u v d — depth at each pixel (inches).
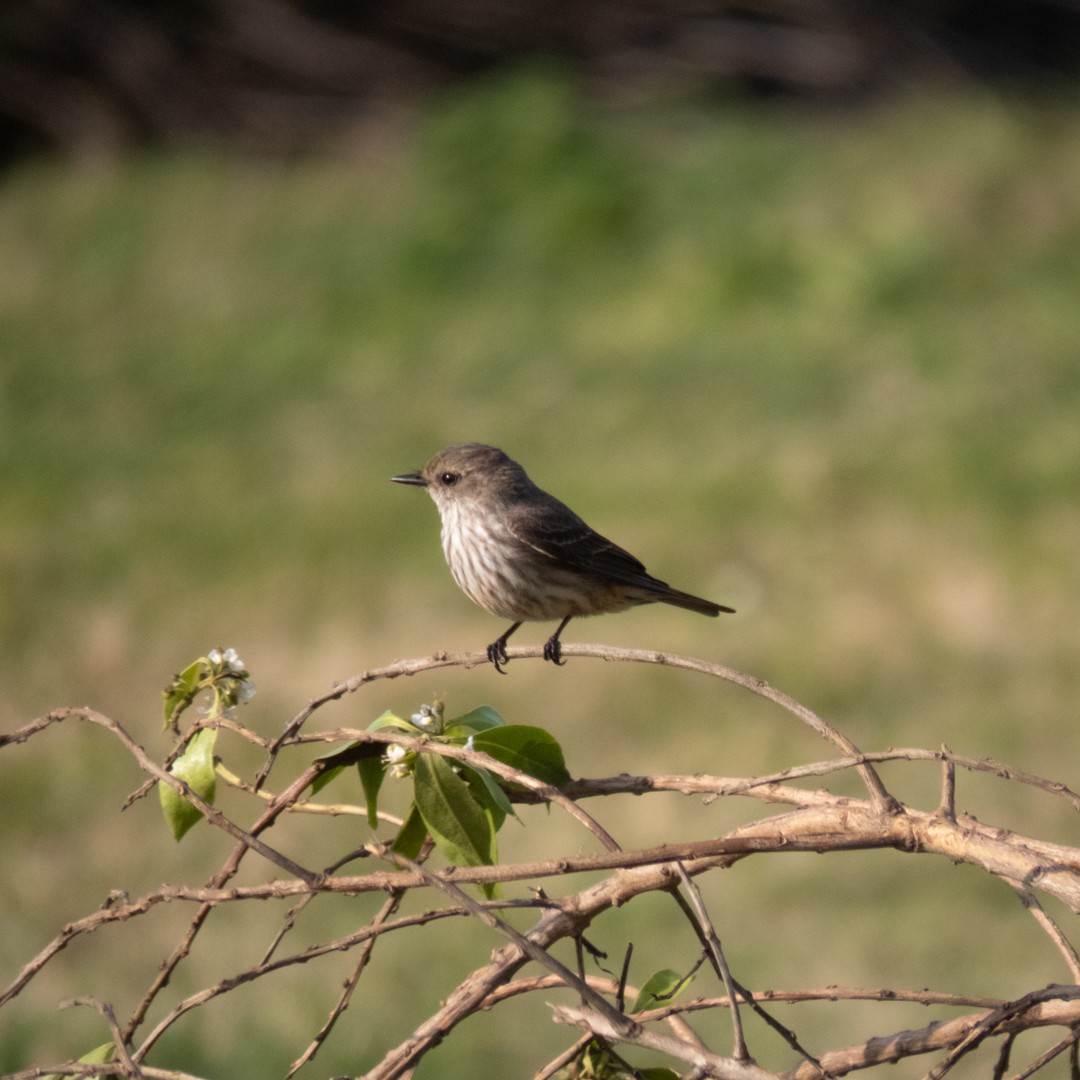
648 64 1264.8
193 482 698.8
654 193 932.0
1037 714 448.1
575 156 951.0
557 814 410.9
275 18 1282.0
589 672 492.4
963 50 1283.2
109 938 365.1
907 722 450.3
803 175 925.2
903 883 378.6
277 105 1264.8
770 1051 318.7
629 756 442.9
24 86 1267.2
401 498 649.0
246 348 852.6
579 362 781.3
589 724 462.6
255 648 532.7
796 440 661.3
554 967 129.3
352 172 1115.9
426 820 148.1
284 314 885.8
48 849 409.1
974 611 516.1
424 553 596.1
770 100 1251.8
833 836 135.0
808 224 868.0
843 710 461.1
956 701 461.1
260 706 486.3
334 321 872.9
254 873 386.9
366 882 135.9
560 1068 147.7
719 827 397.7
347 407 772.6
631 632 518.6
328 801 418.6
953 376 716.7
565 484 640.4
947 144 953.5
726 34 1259.8
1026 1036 317.4
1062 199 890.7
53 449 759.7
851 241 842.2
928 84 1240.2
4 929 368.5
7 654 542.6
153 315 918.4
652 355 777.6
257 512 650.8
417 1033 141.7
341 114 1259.2
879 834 136.2
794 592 538.9
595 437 692.1
